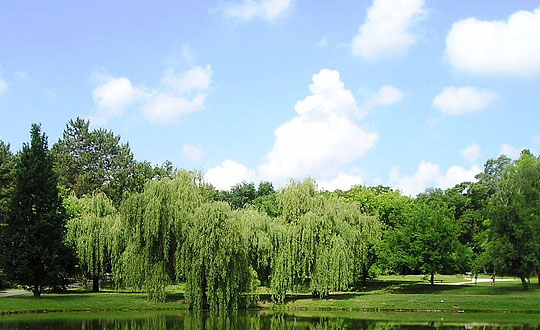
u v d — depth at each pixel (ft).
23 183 143.95
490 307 135.64
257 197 378.12
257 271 146.92
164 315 125.39
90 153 287.07
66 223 151.94
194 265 131.03
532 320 117.19
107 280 184.65
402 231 177.17
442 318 121.39
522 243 156.25
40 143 149.48
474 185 311.88
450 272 174.19
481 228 274.77
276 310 138.92
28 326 103.55
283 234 145.28
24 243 138.82
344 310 139.13
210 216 131.03
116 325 106.52
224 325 108.88
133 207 137.59
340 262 144.56
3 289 170.50
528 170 177.58
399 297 149.07
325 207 152.25
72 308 132.05
